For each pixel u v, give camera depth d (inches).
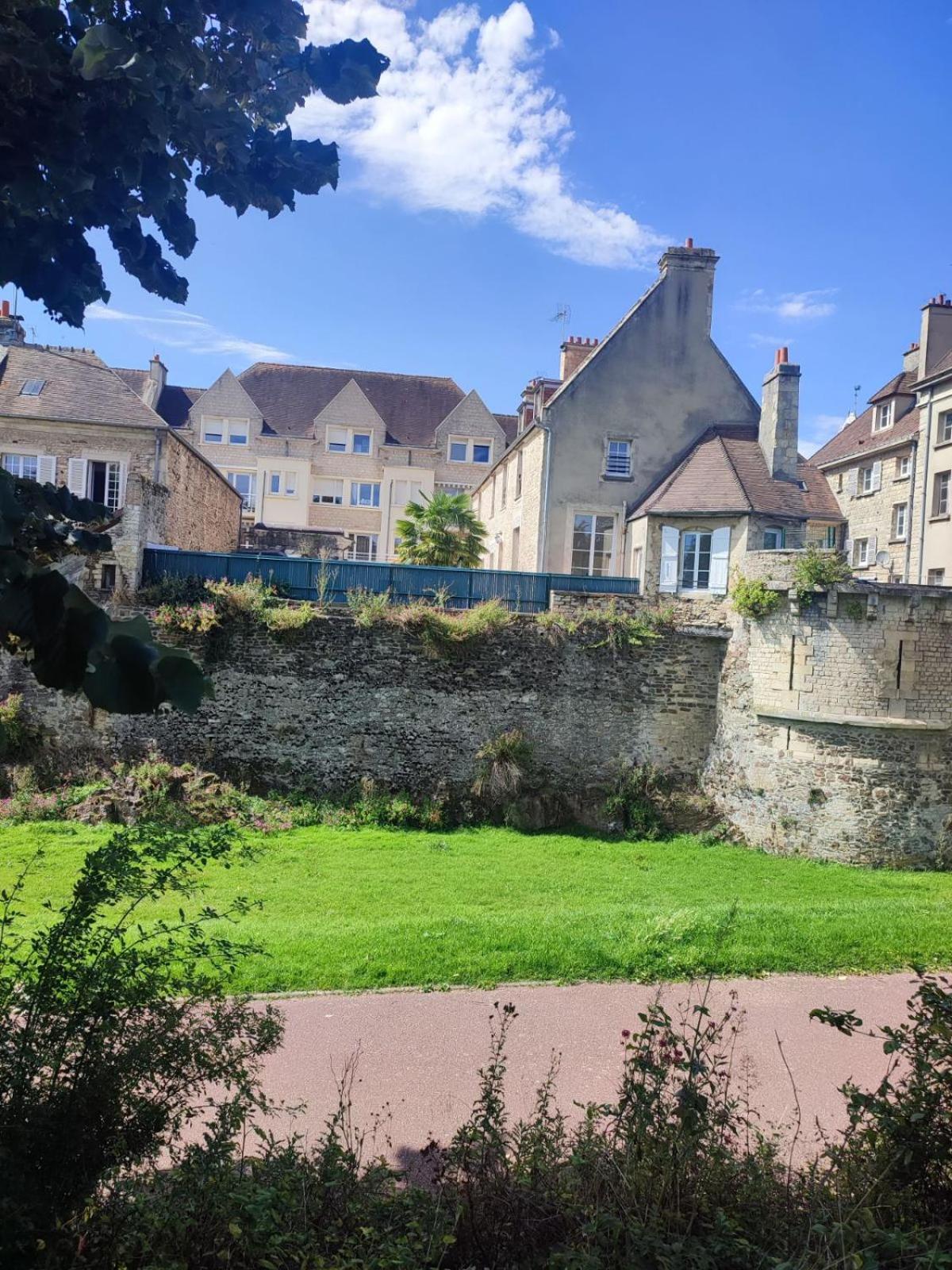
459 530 850.1
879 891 498.9
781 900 464.8
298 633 650.2
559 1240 123.3
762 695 621.9
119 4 81.4
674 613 678.5
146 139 83.0
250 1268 110.2
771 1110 207.9
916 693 577.9
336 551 1147.3
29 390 805.2
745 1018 267.9
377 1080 224.2
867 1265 96.3
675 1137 132.3
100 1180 119.6
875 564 1157.7
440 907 421.4
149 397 1521.9
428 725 660.1
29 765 608.4
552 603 683.4
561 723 669.3
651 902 451.2
